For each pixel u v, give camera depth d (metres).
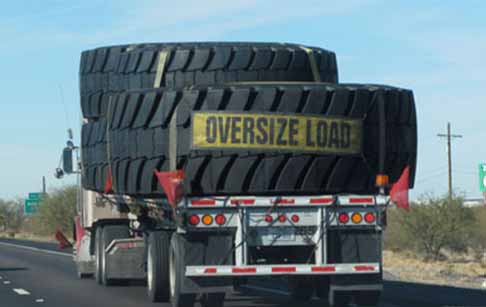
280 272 15.60
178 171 15.42
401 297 19.64
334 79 19.50
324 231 15.73
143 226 20.67
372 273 15.91
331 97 15.62
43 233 90.12
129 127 16.55
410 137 16.44
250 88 15.48
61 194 82.88
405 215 51.47
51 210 82.50
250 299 19.58
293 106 15.48
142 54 18.64
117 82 19.22
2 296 21.48
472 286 25.56
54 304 19.31
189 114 15.48
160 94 15.90
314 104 15.55
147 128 16.14
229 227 15.61
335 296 16.44
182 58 18.34
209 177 15.50
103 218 24.25
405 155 16.34
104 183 20.05
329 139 15.61
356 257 15.84
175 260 16.00
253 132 15.42
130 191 16.83
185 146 15.48
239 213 15.59
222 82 18.34
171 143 15.64
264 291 21.50
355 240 15.87
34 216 97.81
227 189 15.52
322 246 15.73
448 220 50.59
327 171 15.70
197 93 15.47
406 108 16.33
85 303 19.36
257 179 15.52
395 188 15.58
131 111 16.39
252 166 15.45
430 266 40.75
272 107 15.46
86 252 26.92
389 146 16.06
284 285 23.30
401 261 46.06
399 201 15.55
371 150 15.95
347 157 15.74
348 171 15.81
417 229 51.19
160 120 15.89
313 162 15.59
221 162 15.45
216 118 15.42
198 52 18.36
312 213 15.76
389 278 28.41
